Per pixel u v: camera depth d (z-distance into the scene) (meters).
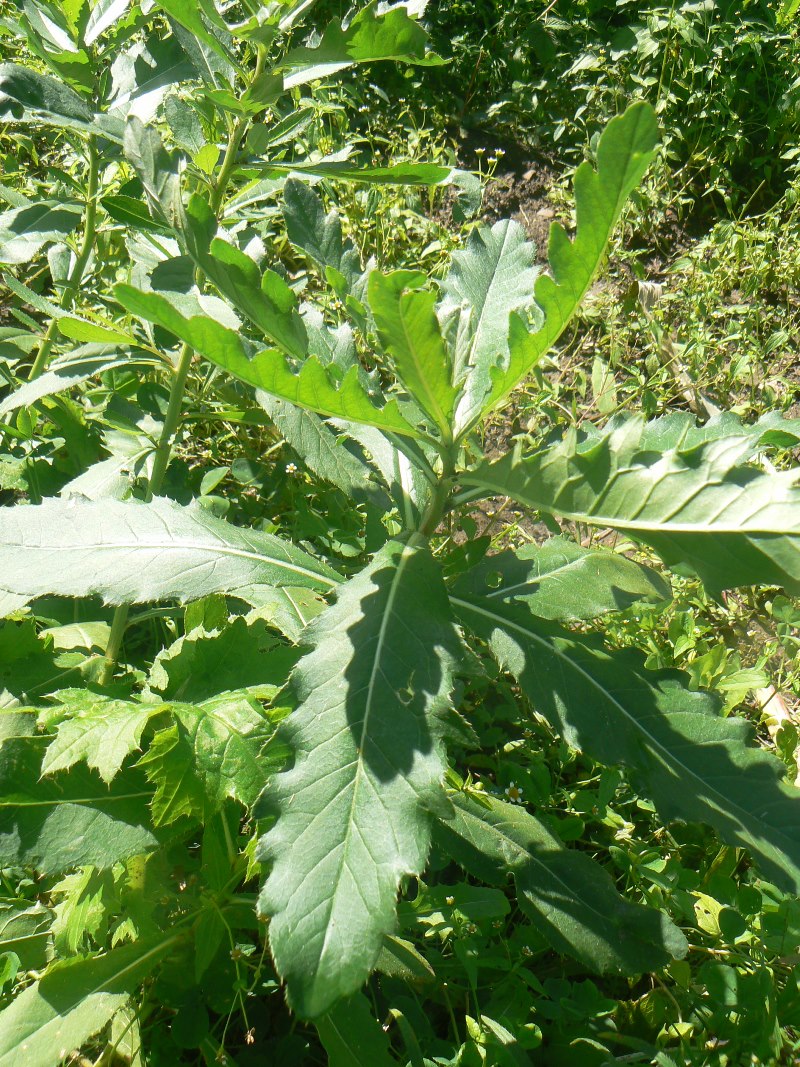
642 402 3.82
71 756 1.71
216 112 2.29
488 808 2.20
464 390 2.08
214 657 2.11
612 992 2.25
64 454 3.10
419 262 4.29
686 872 2.28
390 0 2.80
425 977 1.96
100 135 2.32
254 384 1.57
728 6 5.22
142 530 1.97
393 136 5.07
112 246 3.50
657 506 1.65
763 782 1.79
